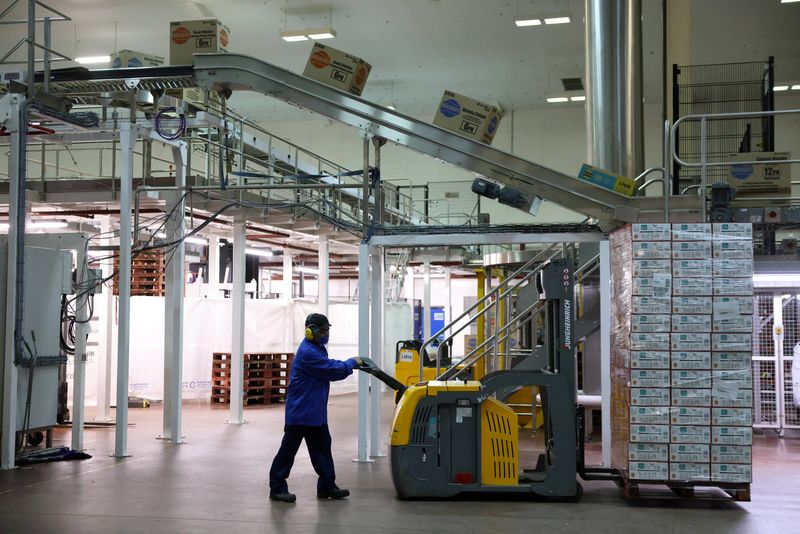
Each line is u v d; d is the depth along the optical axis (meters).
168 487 8.50
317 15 19.31
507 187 9.77
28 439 10.95
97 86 10.27
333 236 18.72
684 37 15.05
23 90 10.11
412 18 19.44
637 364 7.78
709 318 7.79
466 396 7.76
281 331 18.70
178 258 12.01
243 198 13.62
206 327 18.30
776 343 12.94
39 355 10.34
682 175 12.57
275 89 9.84
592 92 12.80
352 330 21.64
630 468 7.73
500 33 20.41
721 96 12.88
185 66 9.92
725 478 7.65
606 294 9.15
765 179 10.56
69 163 23.98
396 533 6.58
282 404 18.14
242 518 7.09
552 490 7.74
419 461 7.76
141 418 14.79
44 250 10.49
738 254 7.83
